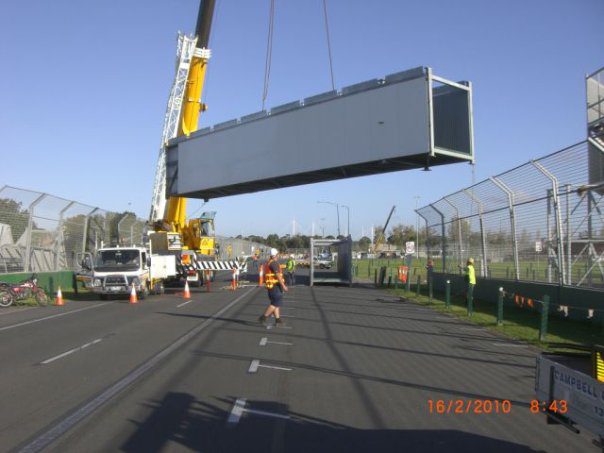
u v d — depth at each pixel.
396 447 5.81
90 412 6.92
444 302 23.34
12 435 6.04
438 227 33.94
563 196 17.55
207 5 29.17
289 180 25.81
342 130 22.58
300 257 85.44
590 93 21.56
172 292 27.94
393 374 9.30
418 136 20.11
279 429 6.35
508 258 22.41
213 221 33.81
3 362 10.02
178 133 29.64
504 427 6.55
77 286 27.48
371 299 25.00
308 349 11.56
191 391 8.01
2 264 23.02
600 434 4.54
